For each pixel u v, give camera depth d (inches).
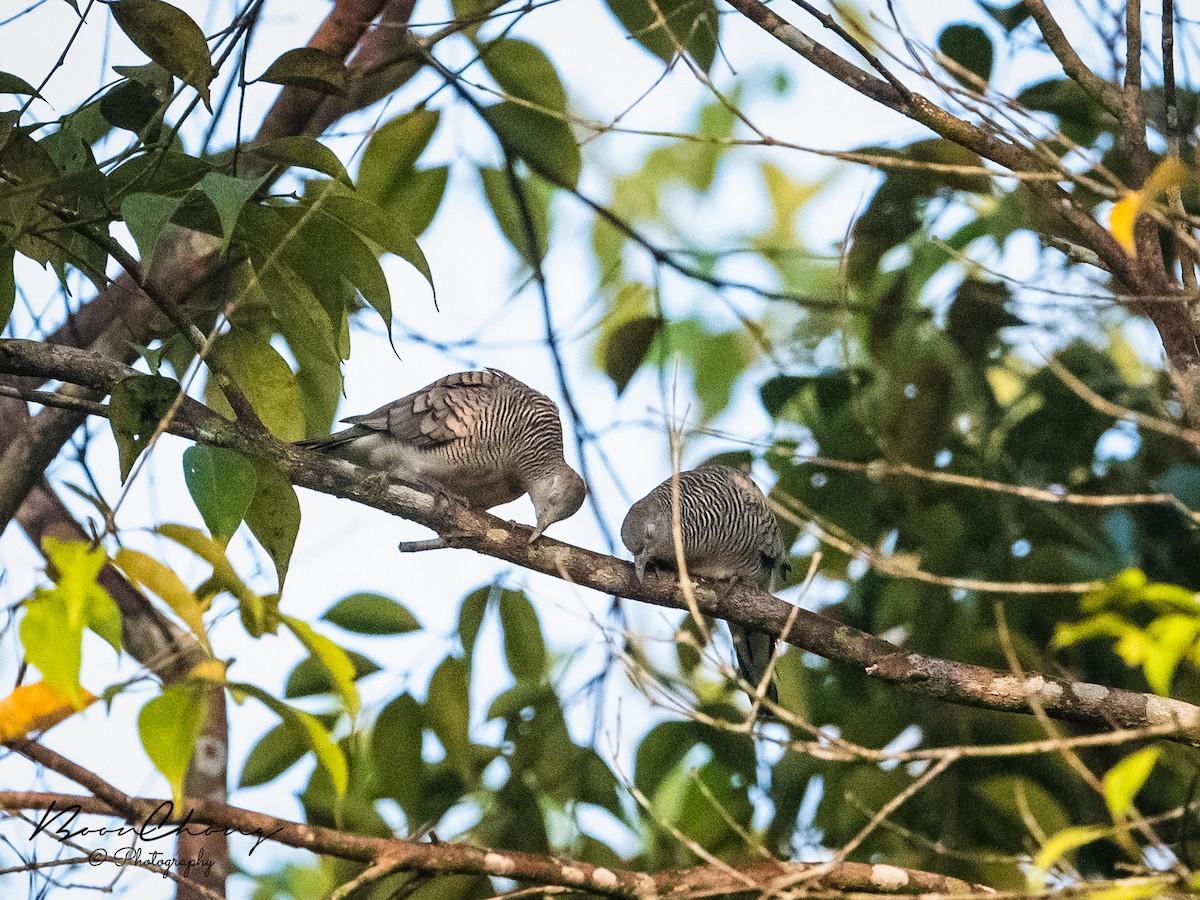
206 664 209.6
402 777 427.2
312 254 355.6
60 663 197.3
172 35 324.5
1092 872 429.7
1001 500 481.1
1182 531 476.1
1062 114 465.4
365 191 482.6
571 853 442.6
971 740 448.1
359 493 381.4
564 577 334.0
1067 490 485.4
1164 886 212.4
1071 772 438.9
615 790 452.4
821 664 490.9
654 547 416.5
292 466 374.6
